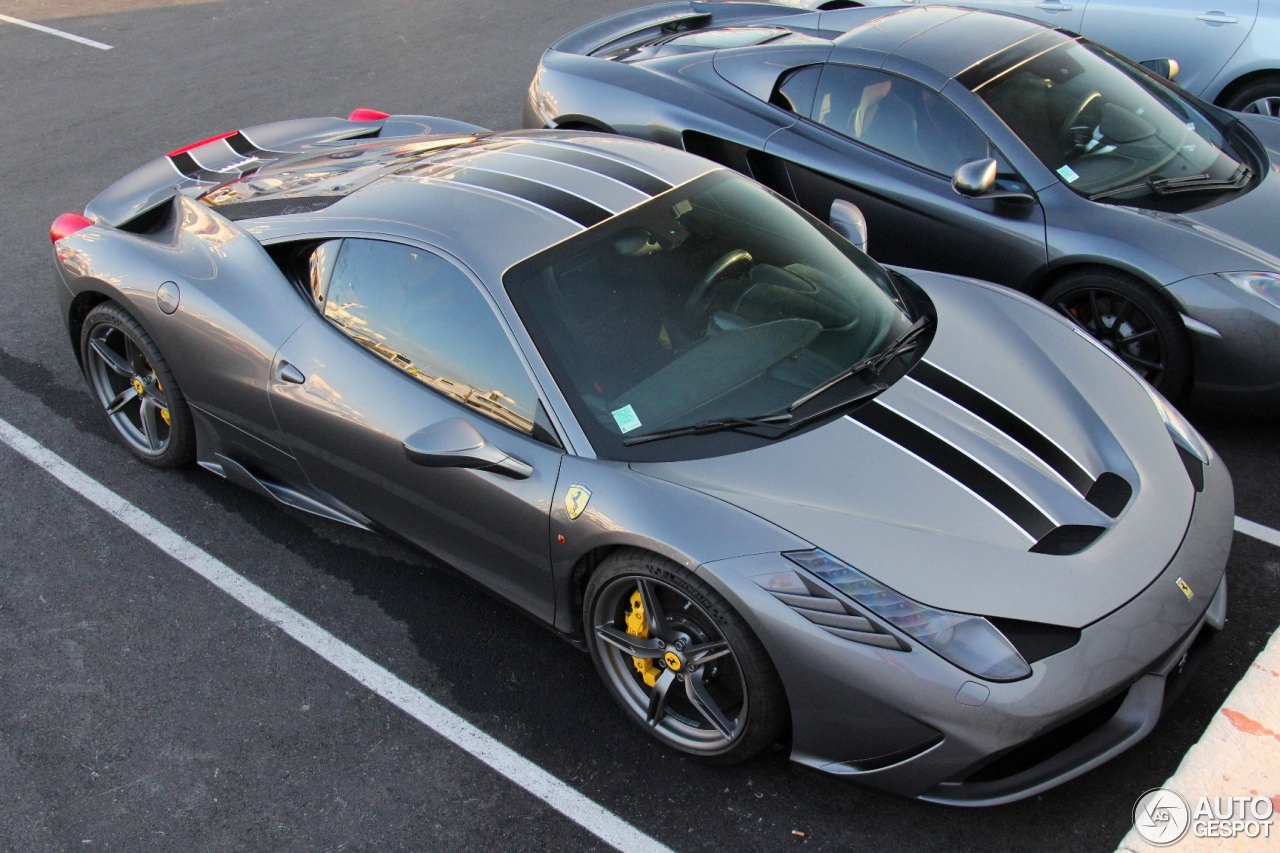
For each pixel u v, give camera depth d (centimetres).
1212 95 661
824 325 332
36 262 631
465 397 328
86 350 448
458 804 298
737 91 544
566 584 311
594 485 294
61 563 400
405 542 369
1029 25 529
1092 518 280
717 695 297
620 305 321
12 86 964
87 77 977
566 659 347
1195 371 419
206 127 828
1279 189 452
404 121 549
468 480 321
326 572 391
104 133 831
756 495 283
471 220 346
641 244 336
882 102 497
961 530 273
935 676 251
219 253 394
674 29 646
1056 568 265
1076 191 447
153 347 412
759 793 293
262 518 420
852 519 275
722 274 336
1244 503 397
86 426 482
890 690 254
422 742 318
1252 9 635
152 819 297
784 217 371
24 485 445
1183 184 450
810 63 524
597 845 283
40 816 300
